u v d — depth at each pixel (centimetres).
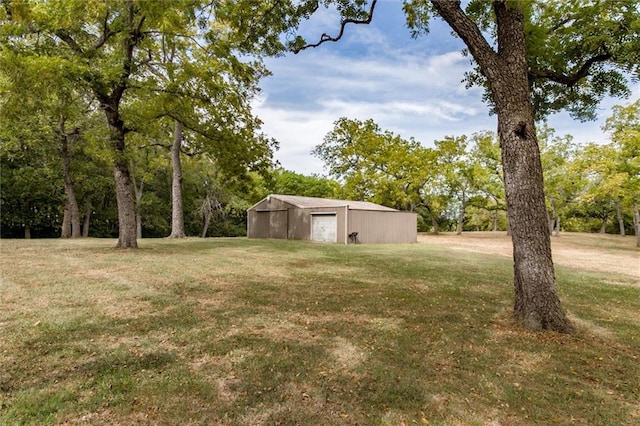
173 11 945
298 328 437
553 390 298
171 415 243
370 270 928
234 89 1309
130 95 1337
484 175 2875
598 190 2028
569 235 3200
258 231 2466
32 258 945
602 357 371
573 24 658
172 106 1187
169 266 871
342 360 345
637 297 702
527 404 275
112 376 296
